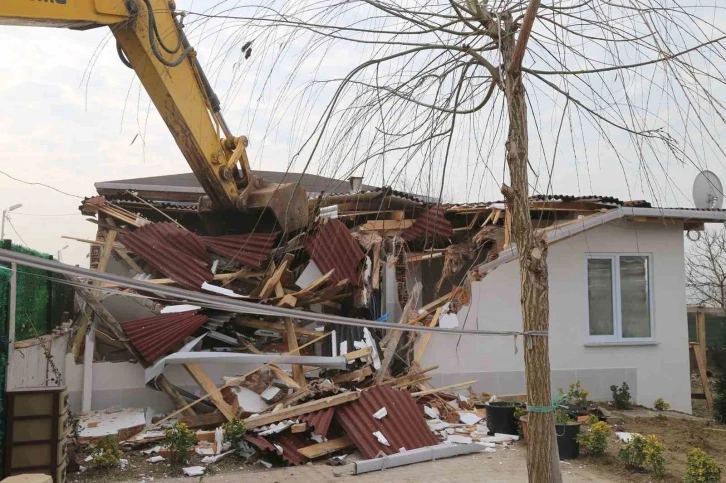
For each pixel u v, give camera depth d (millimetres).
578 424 8359
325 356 10680
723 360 11805
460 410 10312
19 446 6418
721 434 9930
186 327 9828
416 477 7465
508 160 4547
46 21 6973
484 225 12953
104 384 9500
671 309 12672
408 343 11117
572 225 11789
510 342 11562
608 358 12242
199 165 10062
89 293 9500
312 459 8156
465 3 4715
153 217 14961
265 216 11281
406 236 12844
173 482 7188
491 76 4730
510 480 7305
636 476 7484
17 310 7871
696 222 12984
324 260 11547
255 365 9922
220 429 8508
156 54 6988
